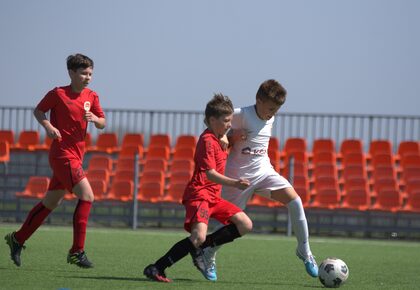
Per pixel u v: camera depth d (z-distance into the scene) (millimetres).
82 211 20859
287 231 41688
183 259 25656
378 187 46719
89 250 28734
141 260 25578
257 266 24953
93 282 18844
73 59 21188
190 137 52125
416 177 47062
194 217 19031
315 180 46594
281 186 20547
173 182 46406
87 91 21719
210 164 18844
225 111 18969
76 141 21234
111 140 51875
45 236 34250
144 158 50875
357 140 51438
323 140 52000
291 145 51812
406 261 29000
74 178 20906
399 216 43969
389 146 51156
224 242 19688
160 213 45531
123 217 44688
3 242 29609
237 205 20797
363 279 22062
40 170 48156
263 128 20656
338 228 43938
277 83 20281
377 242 39844
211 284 19234
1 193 47812
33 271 20891
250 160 20688
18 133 53844
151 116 53562
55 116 21250
